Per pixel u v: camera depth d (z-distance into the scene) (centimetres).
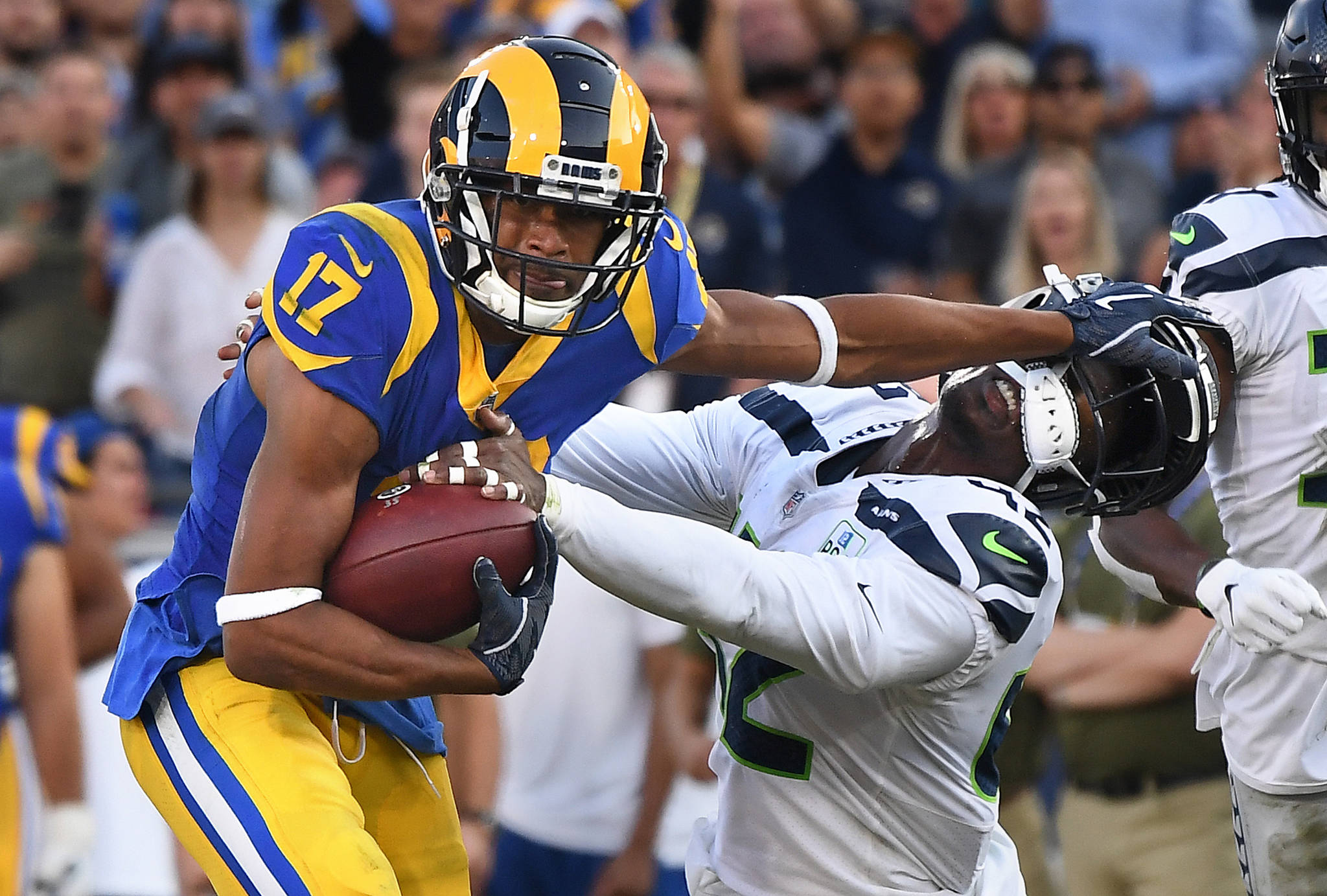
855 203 2014
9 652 1277
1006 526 858
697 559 810
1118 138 2234
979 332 895
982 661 853
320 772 838
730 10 2181
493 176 770
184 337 1850
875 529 873
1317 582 1001
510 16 2164
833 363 895
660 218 820
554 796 1384
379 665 771
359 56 2231
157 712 870
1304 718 1002
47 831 1282
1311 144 976
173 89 2108
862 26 2309
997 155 2045
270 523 759
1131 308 913
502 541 783
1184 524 1248
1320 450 979
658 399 1641
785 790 912
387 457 805
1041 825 1357
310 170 2259
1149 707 1273
